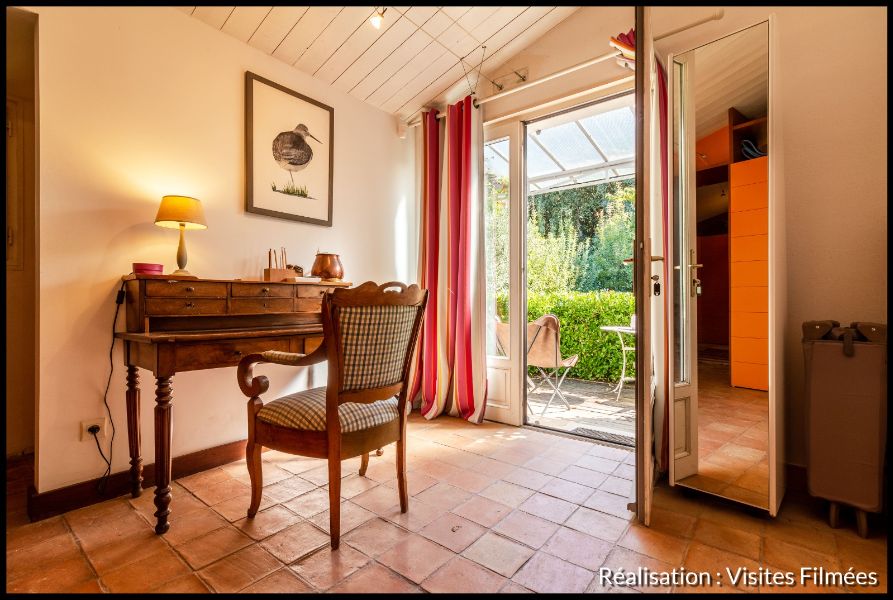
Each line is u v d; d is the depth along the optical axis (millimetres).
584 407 3898
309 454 1631
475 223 3377
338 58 2936
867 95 1934
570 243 7102
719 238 2004
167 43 2301
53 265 1923
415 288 1855
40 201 1885
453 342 3486
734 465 1919
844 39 1977
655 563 1500
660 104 2219
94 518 1838
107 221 2078
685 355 2068
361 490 2109
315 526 1763
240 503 1976
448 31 2895
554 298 5457
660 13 2254
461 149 3451
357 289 1602
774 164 1781
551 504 1953
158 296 1984
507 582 1403
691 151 2072
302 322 2604
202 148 2447
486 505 1944
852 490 1648
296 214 2910
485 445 2789
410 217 3885
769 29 1822
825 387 1703
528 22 2988
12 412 2510
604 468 2389
